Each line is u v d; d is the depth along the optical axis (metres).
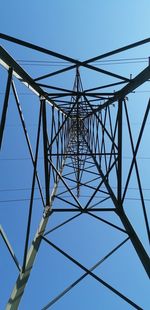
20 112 8.28
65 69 8.94
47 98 10.66
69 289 6.75
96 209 9.82
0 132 6.45
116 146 10.85
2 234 6.55
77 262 7.34
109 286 6.78
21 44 7.58
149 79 7.38
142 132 7.99
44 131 10.84
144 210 7.84
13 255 6.70
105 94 10.05
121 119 10.04
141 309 6.30
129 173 9.14
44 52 7.89
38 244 8.02
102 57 8.12
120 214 9.45
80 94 10.09
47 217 9.62
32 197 8.00
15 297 6.20
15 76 7.59
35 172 8.45
